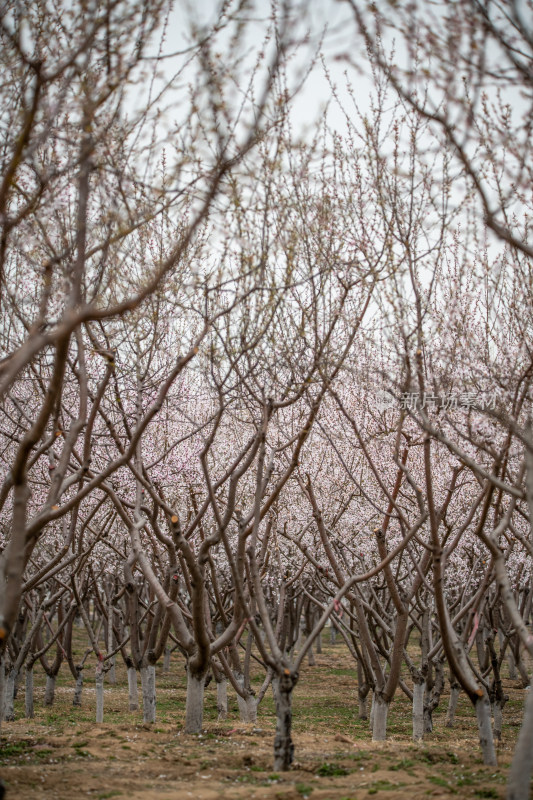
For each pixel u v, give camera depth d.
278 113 8.95
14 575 8.09
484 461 12.72
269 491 16.02
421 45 7.84
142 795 8.71
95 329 12.73
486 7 7.24
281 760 10.25
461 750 12.30
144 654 15.46
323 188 11.07
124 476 15.63
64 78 8.87
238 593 10.55
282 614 15.14
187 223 11.41
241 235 9.63
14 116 8.77
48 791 8.91
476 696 10.69
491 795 8.39
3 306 11.02
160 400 9.43
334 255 10.79
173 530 11.48
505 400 10.80
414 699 15.51
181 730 14.05
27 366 12.13
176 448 16.17
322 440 15.91
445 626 10.80
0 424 15.44
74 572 15.38
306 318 11.94
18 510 8.17
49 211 9.29
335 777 9.84
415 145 10.25
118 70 8.03
